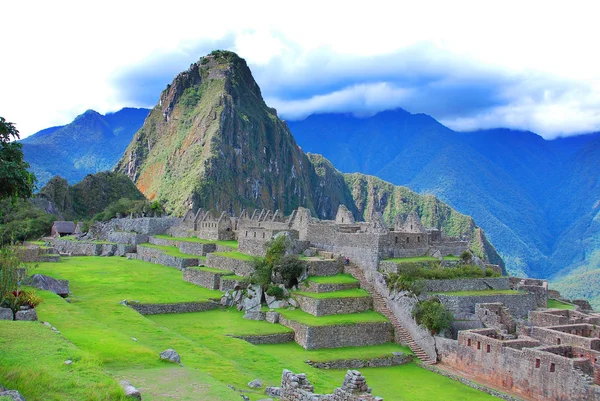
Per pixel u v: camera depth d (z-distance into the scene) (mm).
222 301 66188
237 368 39312
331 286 63062
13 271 40781
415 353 55312
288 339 56250
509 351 46656
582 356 45469
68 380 25562
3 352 28172
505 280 65062
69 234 151625
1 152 35531
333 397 28766
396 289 60031
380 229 70812
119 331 45562
